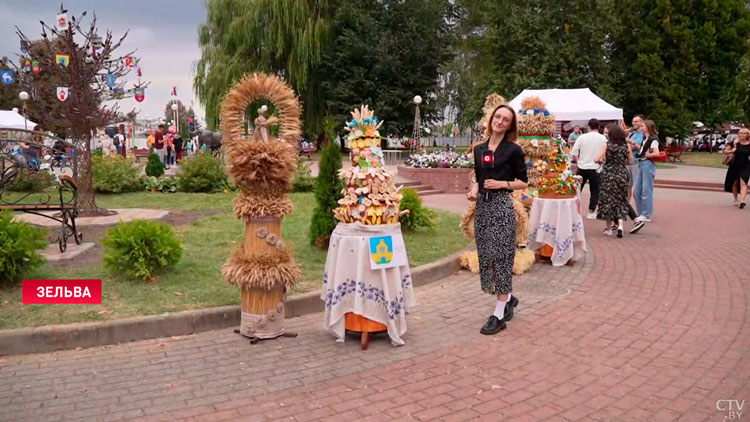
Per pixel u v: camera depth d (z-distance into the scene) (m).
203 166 14.89
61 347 4.73
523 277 7.26
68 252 7.13
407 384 4.12
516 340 5.02
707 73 37.59
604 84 32.91
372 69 33.41
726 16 36.62
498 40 34.84
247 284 4.88
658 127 36.16
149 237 6.15
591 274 7.33
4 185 9.85
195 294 5.74
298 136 5.16
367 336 4.84
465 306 6.10
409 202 9.29
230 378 4.22
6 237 5.71
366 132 5.01
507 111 5.20
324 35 31.92
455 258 7.72
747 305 5.84
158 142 24.97
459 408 3.74
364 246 4.81
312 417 3.62
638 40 36.97
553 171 7.84
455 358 4.62
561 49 32.41
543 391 3.98
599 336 5.07
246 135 5.13
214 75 30.50
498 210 5.23
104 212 10.38
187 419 3.58
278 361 4.55
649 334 5.08
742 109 41.81
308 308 5.84
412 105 33.88
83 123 10.06
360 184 4.95
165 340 5.00
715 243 9.11
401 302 4.94
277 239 4.96
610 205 9.71
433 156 18.94
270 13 30.17
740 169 13.81
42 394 3.93
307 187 15.20
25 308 5.20
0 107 34.38
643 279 7.00
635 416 3.60
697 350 4.68
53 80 10.66
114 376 4.24
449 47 36.78
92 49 10.27
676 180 20.39
